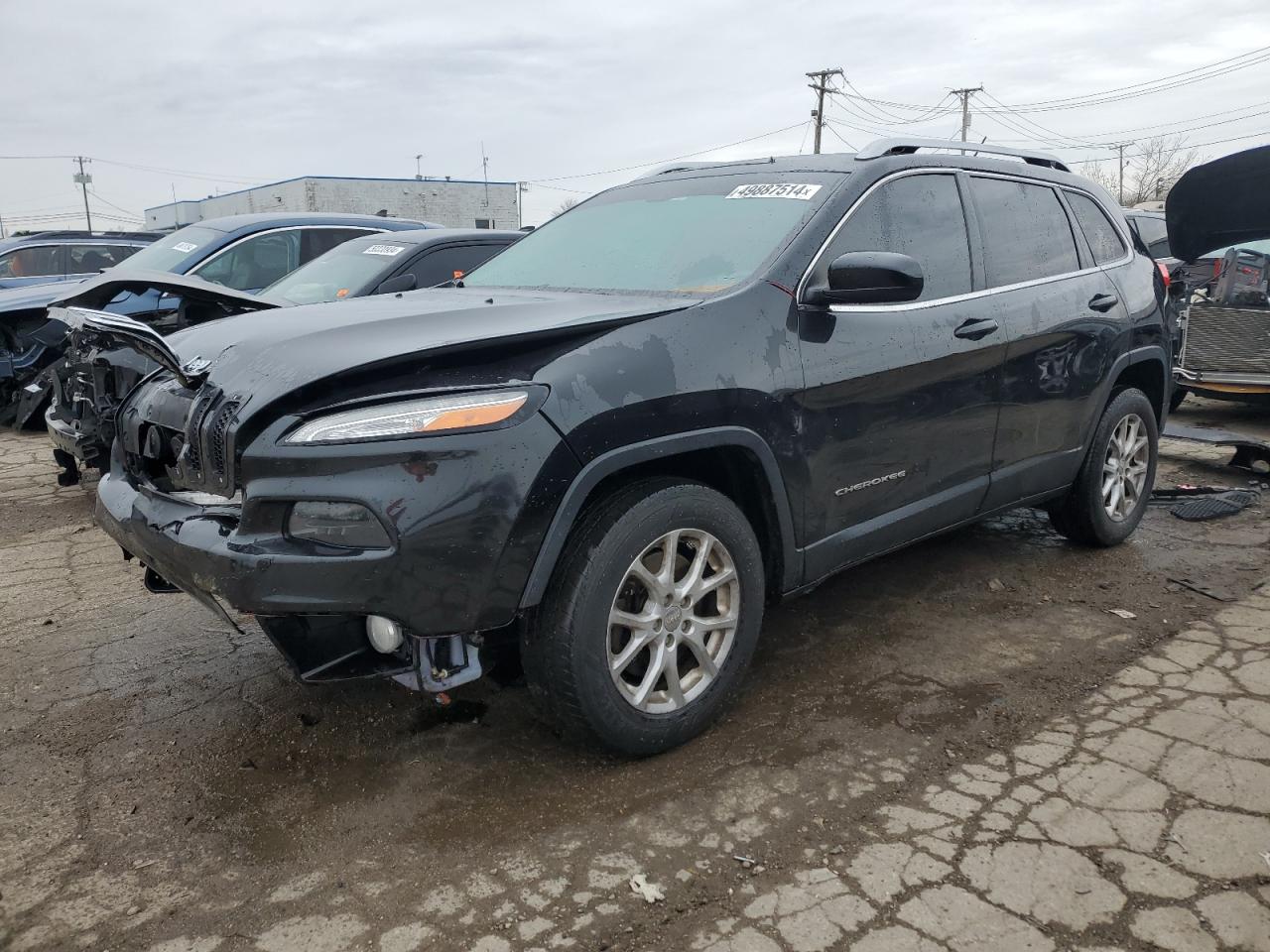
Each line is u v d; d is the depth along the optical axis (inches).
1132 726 121.6
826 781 110.6
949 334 142.4
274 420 99.2
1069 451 173.5
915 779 110.6
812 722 124.8
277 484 97.3
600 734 109.9
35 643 155.3
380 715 128.5
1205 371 329.4
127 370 157.5
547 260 154.4
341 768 115.8
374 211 1743.4
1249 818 101.3
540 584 101.3
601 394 104.4
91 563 196.4
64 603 173.3
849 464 130.9
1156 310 191.9
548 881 94.1
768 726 123.9
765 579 129.9
